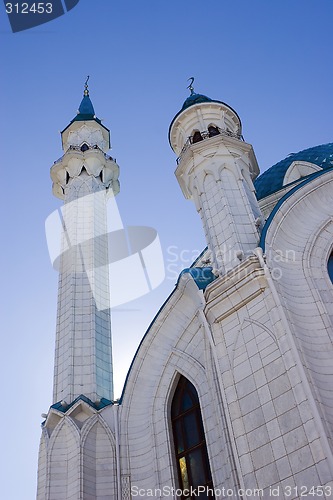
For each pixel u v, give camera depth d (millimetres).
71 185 37125
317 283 21578
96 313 29953
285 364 17766
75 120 43281
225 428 20453
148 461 23281
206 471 21438
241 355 19391
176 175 30156
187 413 23484
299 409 16625
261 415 17578
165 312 25984
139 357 26094
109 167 39344
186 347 24797
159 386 24844
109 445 24250
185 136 32406
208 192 27328
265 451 16875
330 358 18688
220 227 25281
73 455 23703
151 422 24047
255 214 26484
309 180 24641
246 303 20312
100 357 28266
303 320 19938
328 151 37812
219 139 28938
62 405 25594
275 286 19734
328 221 23641
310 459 15625
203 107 32531
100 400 26141
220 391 20625
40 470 24141
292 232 23391
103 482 22984
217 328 20828
